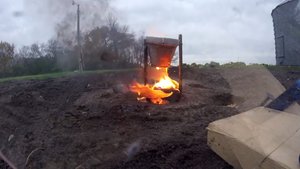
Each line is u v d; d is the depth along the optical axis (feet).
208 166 13.89
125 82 32.40
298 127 10.31
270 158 9.06
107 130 18.38
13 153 19.27
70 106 25.07
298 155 8.98
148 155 15.28
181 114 20.33
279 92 21.34
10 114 26.76
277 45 29.89
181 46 23.70
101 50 55.16
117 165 14.87
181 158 14.79
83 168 14.88
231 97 24.57
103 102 23.40
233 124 11.34
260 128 10.65
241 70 34.50
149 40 23.56
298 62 27.89
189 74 36.40
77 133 18.56
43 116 24.08
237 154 10.25
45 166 16.03
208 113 20.42
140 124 18.88
